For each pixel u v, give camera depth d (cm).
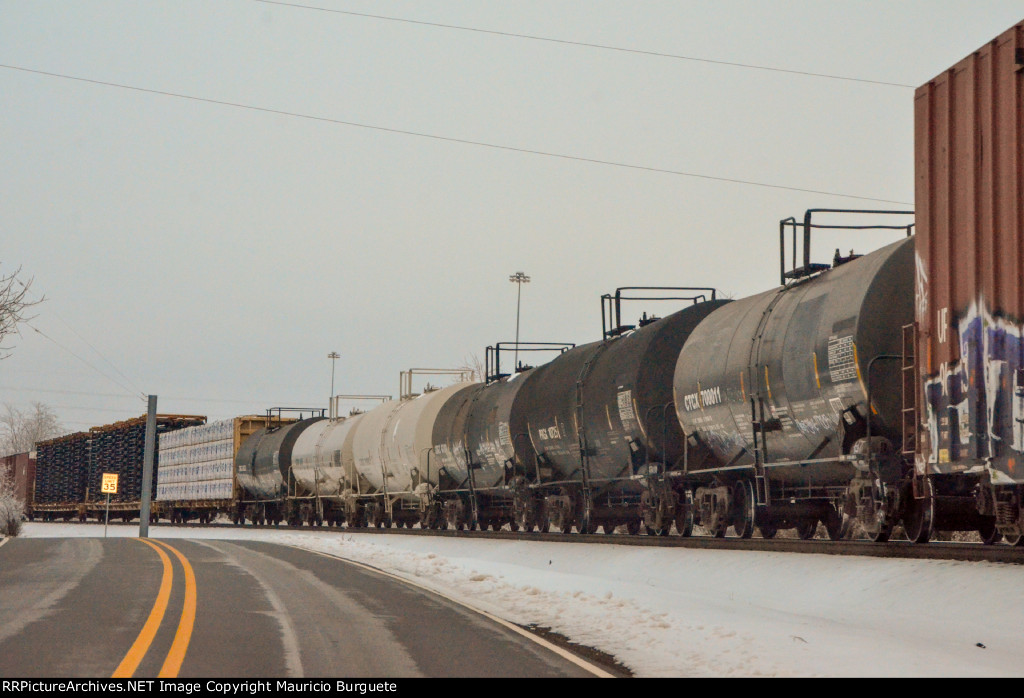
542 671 1323
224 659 1353
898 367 2575
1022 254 1906
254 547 3956
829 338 2697
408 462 6075
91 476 11006
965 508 2409
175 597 2044
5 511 6638
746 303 3388
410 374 6912
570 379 4294
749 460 3272
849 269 2805
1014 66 1931
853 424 2655
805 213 3109
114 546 3906
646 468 3722
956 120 2133
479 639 1574
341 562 3162
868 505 2609
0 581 2373
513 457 4838
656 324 3834
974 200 2050
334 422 7669
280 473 7906
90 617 1728
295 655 1394
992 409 1991
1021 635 1716
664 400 3719
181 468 9656
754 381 3072
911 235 2930
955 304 2120
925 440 2245
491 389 5306
